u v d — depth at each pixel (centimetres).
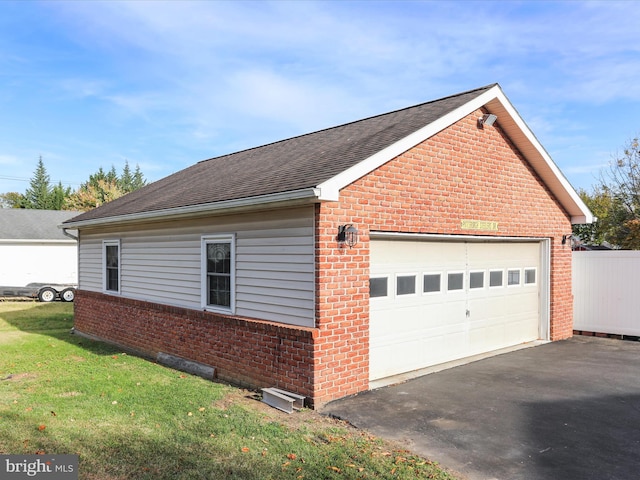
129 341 1073
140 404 624
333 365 635
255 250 735
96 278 1264
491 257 956
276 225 696
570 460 449
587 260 1145
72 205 4903
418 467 432
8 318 1634
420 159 761
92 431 523
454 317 873
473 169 865
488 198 898
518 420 554
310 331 616
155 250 1002
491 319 955
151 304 983
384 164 702
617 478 412
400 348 774
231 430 525
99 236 1247
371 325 727
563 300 1096
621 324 1091
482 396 647
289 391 649
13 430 525
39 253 2561
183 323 886
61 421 556
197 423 546
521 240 1021
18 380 768
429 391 673
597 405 607
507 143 943
